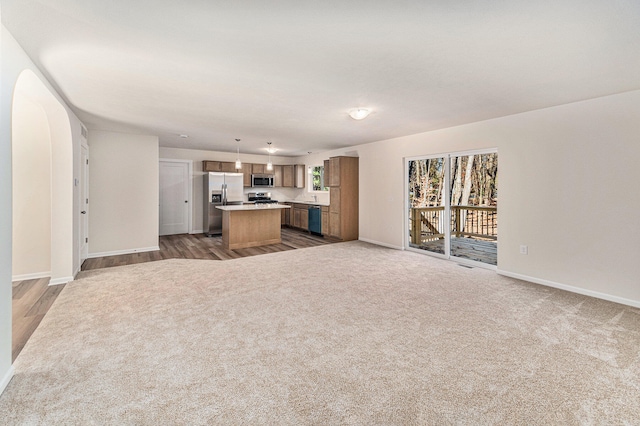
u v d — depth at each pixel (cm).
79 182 436
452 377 192
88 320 275
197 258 526
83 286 371
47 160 405
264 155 920
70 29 198
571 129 353
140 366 203
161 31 201
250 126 498
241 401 170
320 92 321
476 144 454
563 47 218
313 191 921
